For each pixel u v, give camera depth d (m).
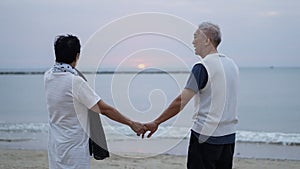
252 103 29.95
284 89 45.34
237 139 12.73
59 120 3.09
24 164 7.81
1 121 18.89
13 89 50.50
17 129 14.38
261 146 11.20
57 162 3.10
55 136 3.11
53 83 3.06
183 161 8.02
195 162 3.49
